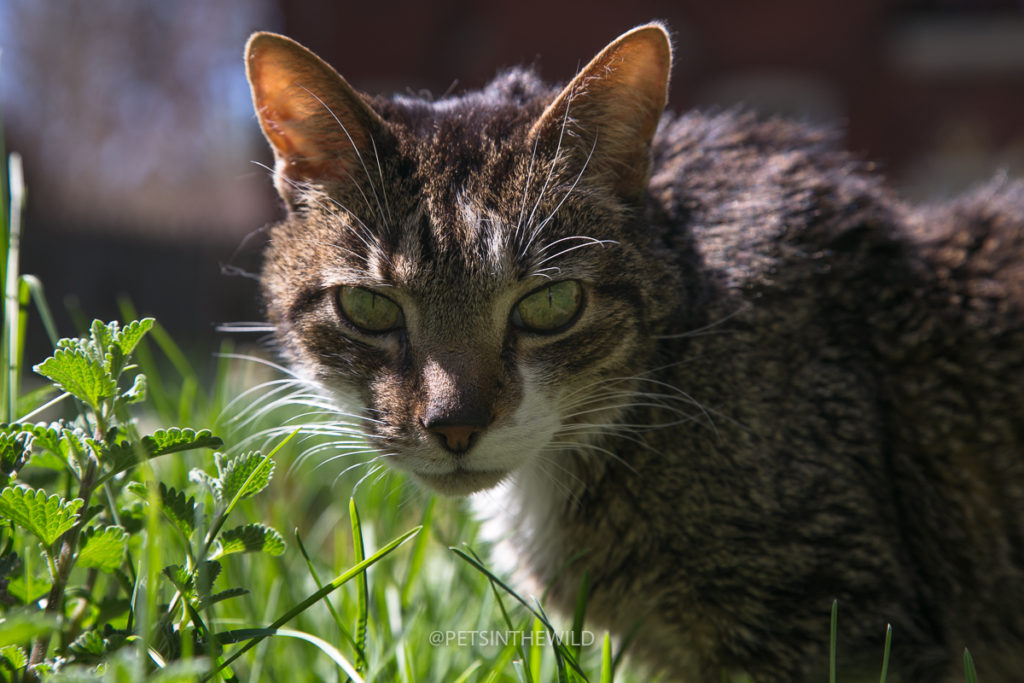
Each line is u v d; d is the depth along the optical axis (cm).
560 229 50
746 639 51
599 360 51
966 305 53
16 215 52
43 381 99
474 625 54
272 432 52
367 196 51
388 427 50
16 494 43
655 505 51
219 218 270
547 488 53
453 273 50
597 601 53
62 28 365
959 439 52
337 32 195
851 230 53
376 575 54
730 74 188
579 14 185
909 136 189
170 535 51
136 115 392
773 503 51
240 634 44
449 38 193
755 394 51
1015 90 189
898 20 188
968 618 53
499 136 52
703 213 53
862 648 50
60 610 45
